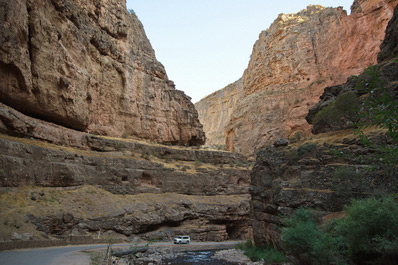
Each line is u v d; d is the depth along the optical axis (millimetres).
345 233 13555
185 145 70438
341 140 23062
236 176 59531
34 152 30016
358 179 18391
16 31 30906
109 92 53688
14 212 24391
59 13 40125
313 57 89875
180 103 73062
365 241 12164
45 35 35719
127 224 35031
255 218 29469
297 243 15000
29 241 21672
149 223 37812
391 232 11344
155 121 64438
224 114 156750
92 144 43406
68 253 19969
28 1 33938
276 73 96938
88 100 44562
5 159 26141
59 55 37719
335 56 84812
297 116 81750
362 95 27250
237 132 93250
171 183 49312
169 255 29000
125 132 56531
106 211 34094
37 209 26938
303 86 87938
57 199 30703
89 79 44438
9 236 21516
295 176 23766
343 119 27641
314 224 16656
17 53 30859
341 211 18094
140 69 64750
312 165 22328
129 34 65062
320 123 31203
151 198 43375
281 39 100062
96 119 49844
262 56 105062
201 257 28344
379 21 79938
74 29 42938
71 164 35000
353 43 82625
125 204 37906
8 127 30297
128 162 43688
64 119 39500
